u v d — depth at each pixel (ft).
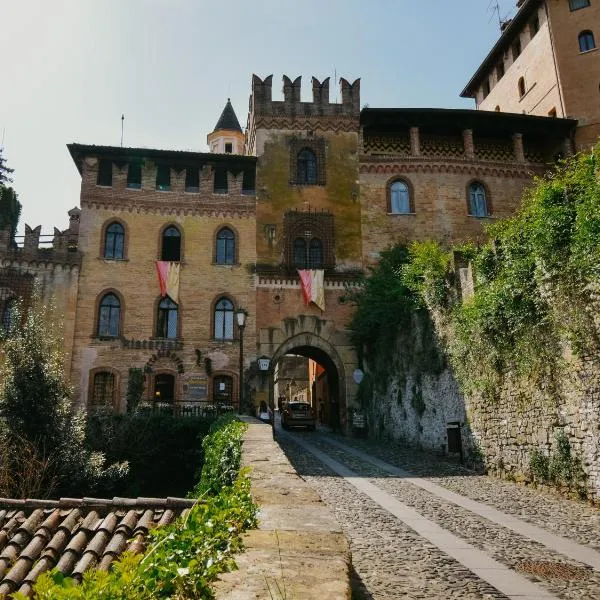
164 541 12.09
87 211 107.55
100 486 65.92
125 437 84.33
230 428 49.47
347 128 118.42
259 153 115.24
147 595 9.35
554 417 43.88
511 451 50.16
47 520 26.68
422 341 74.02
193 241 109.70
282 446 79.41
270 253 111.04
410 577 21.34
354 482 47.75
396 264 100.83
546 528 31.40
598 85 116.98
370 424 98.94
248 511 16.61
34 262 103.40
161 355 103.65
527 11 129.70
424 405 73.20
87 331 102.42
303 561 11.72
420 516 33.91
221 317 107.45
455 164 116.26
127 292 105.40
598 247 37.42
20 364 63.93
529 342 46.80
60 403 65.05
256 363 105.50
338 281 110.63
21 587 21.34
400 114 116.26
